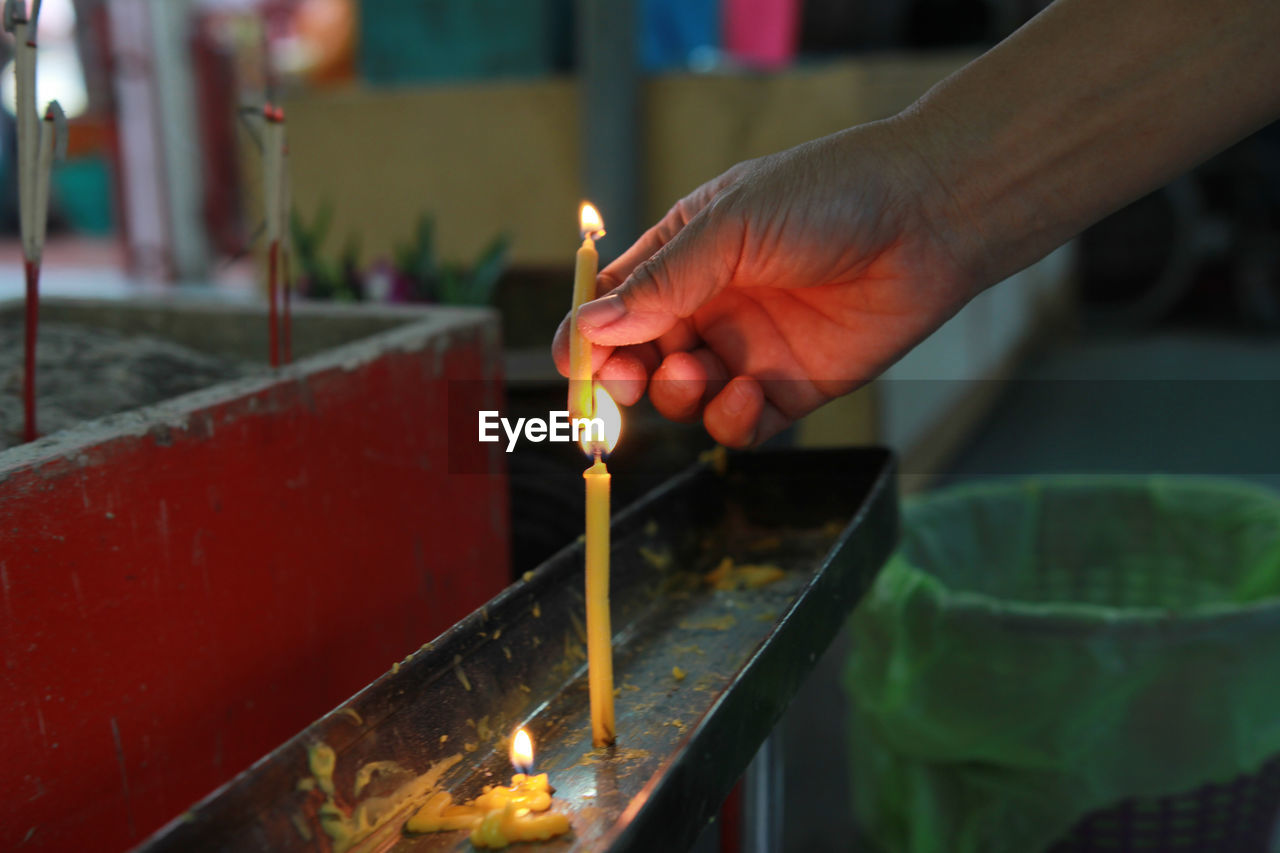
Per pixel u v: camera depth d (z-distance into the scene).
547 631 0.94
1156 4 0.91
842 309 0.98
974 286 0.96
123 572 0.91
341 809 0.82
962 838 1.25
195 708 0.94
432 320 1.14
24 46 0.93
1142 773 1.21
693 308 0.92
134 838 0.91
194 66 4.82
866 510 1.00
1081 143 0.92
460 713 0.88
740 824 1.07
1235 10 0.90
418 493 1.09
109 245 6.77
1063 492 1.55
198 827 0.77
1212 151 0.92
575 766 0.88
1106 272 4.97
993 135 0.93
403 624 1.08
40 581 0.87
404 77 3.05
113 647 0.90
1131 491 1.52
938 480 2.92
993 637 1.21
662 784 0.80
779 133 2.57
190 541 0.94
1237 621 1.18
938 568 1.49
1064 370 4.17
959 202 0.93
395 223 2.99
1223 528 1.46
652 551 1.06
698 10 3.22
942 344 2.98
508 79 2.97
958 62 3.00
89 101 4.88
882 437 2.39
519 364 1.42
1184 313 5.13
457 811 0.85
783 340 1.00
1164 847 1.22
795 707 1.87
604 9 2.57
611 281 0.98
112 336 1.16
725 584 1.06
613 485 1.23
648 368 1.01
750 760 0.86
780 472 1.13
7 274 5.46
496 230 2.91
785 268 0.93
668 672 0.96
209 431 0.94
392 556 1.07
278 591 0.99
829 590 0.94
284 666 0.99
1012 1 4.05
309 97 2.99
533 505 1.25
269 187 1.02
